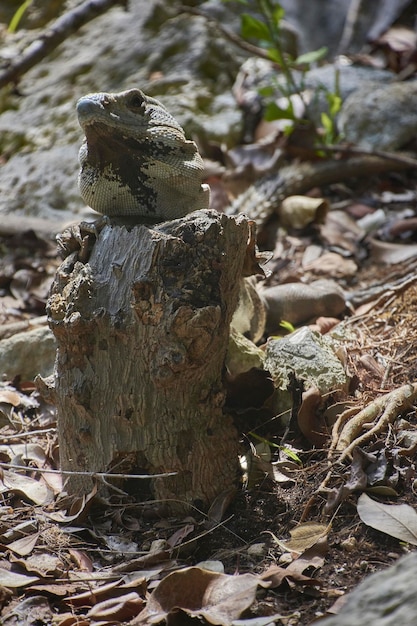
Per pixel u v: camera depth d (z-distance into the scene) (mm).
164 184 3016
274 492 2975
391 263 4965
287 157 6121
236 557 2689
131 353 2803
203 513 2887
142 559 2646
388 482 2820
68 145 6355
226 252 2797
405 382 3342
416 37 7098
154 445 2840
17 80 6031
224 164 6195
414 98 6332
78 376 2893
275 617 2312
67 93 6816
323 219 5438
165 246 2721
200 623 2334
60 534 2844
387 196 5863
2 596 2490
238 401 3246
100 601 2514
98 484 2920
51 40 5902
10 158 6496
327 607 2383
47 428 3623
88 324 2795
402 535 2576
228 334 2936
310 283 4746
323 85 6711
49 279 5039
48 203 5918
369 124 6285
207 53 6855
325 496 2861
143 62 6883
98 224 3020
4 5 7582
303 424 3150
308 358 3375
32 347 3947
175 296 2707
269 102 6094
